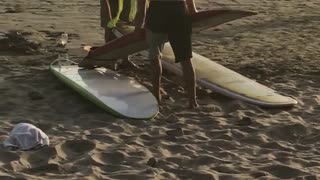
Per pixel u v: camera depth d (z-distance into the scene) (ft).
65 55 27.32
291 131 18.12
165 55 24.50
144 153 15.65
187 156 15.58
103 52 22.95
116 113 18.88
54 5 50.42
